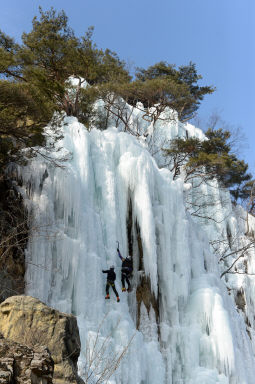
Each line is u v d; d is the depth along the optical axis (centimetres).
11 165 1606
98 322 1580
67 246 1599
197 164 2941
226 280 2867
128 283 1733
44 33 2247
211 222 3256
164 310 1891
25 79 1891
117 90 2714
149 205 1914
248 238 3294
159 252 1958
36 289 1481
